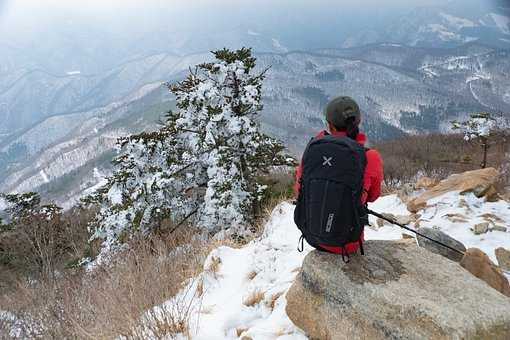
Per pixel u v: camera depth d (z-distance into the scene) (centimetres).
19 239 1414
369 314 304
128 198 1349
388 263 344
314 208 294
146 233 1275
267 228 733
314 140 312
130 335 396
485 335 270
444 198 634
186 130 1415
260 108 1364
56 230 1562
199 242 782
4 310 718
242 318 422
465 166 2720
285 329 367
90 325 452
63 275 1005
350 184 287
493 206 594
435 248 438
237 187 1295
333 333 324
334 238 295
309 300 346
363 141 324
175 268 609
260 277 501
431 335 274
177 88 1388
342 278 331
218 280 546
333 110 312
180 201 1438
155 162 1444
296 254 525
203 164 1463
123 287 511
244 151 1372
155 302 479
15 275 1242
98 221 1405
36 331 578
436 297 297
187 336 401
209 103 1348
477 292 302
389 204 744
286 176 1875
